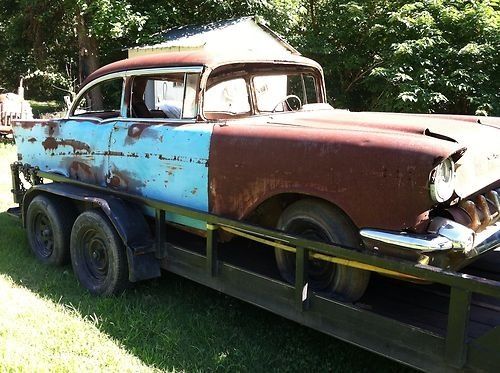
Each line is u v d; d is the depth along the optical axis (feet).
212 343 11.32
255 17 45.06
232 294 11.23
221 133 11.41
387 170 8.61
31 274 15.49
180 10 53.42
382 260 8.41
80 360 10.57
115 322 12.26
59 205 15.78
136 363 10.54
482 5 41.24
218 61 12.61
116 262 13.23
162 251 12.93
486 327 9.03
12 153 37.06
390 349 8.50
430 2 43.32
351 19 48.26
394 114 13.05
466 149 8.62
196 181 11.96
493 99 38.68
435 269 7.87
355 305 9.25
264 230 10.18
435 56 41.52
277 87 14.60
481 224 9.44
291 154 9.97
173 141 12.38
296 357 10.73
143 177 13.29
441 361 7.86
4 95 44.50
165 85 14.10
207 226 11.42
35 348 11.00
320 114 13.21
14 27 56.08
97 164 14.65
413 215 8.45
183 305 13.16
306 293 9.68
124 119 14.01
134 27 46.44
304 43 49.24
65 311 12.82
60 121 16.05
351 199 9.08
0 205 23.08
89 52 51.75
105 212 13.12
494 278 11.51
